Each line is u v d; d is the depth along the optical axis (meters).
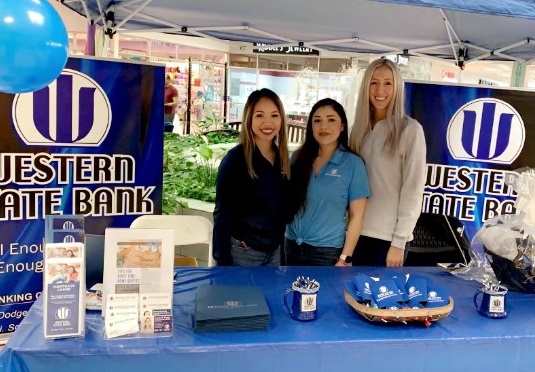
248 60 9.01
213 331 1.51
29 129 2.63
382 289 1.68
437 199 3.32
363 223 2.57
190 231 2.53
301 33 4.40
